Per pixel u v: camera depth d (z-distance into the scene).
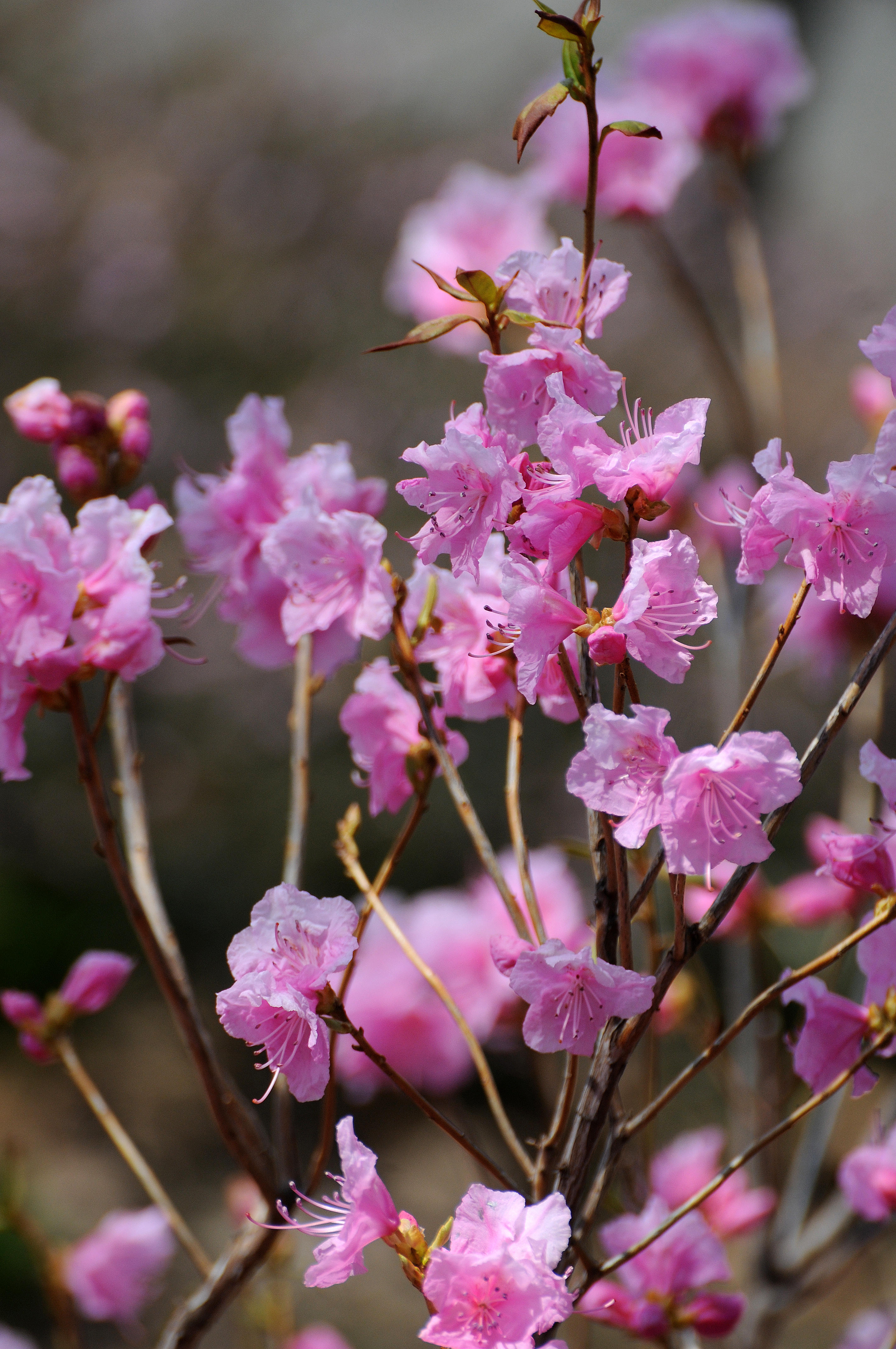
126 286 6.63
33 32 8.12
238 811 5.12
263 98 7.42
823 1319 3.29
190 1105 4.22
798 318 5.86
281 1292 1.93
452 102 7.21
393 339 6.26
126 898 1.38
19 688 1.35
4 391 6.30
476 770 4.84
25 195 6.95
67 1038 1.54
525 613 1.28
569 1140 1.30
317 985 1.27
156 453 6.00
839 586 1.28
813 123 6.49
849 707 1.26
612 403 1.30
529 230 2.05
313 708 5.25
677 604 1.28
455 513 1.30
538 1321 1.25
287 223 6.81
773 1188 1.70
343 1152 1.28
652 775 1.26
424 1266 1.27
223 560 1.46
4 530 1.33
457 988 1.64
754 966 1.75
